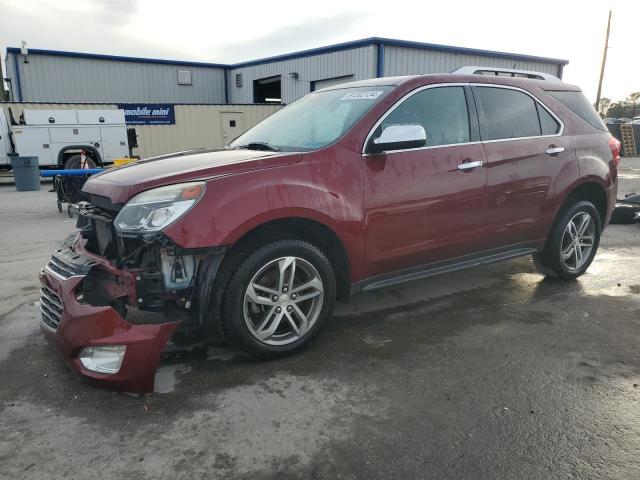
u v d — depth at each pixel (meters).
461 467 2.38
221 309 3.15
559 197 4.71
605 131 5.23
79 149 17.19
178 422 2.71
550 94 4.83
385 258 3.73
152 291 3.01
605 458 2.45
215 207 2.98
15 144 16.50
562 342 3.75
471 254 4.28
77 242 3.47
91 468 2.35
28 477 2.29
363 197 3.53
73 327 2.86
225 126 22.70
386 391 3.04
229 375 3.22
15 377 3.19
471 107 4.19
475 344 3.71
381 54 20.42
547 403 2.92
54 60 25.95
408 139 3.51
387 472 2.34
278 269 3.29
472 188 4.07
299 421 2.73
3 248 6.79
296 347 3.45
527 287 5.02
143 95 28.52
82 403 2.89
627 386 3.12
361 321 4.14
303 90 24.67
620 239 7.23
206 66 29.94
